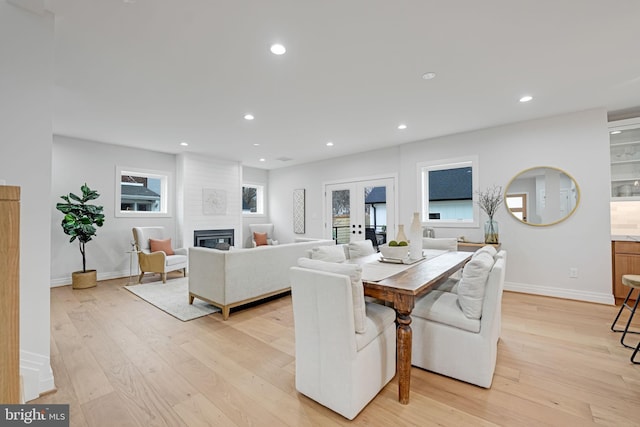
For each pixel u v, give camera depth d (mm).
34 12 1831
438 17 1919
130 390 1871
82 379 1991
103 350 2424
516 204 4094
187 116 3771
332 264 1763
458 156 4578
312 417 1623
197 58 2402
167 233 5906
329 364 1646
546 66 2559
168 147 5449
